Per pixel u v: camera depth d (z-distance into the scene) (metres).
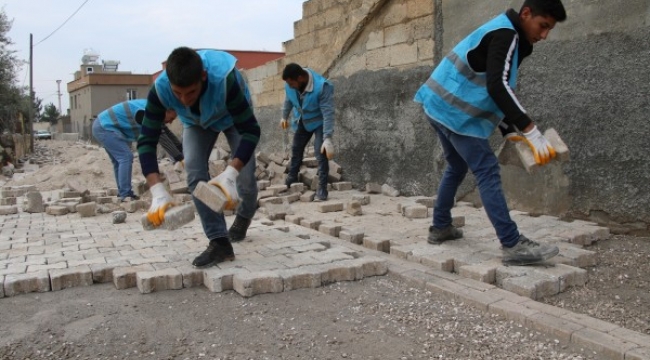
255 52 18.33
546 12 3.48
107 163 10.09
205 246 4.46
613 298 3.37
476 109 3.69
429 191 6.82
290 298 3.40
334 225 5.23
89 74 48.91
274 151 10.95
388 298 3.39
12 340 2.81
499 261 3.82
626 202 4.67
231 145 4.20
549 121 5.22
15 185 9.91
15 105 25.86
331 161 8.61
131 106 7.21
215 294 3.48
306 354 2.66
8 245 4.61
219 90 3.41
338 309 3.22
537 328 2.88
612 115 4.72
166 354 2.67
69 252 4.30
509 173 5.69
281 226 5.44
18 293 3.48
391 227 5.21
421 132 6.88
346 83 8.25
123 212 5.84
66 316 3.11
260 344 2.76
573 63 4.99
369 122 7.80
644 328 2.92
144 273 3.58
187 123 3.93
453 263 3.90
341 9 8.48
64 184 9.66
